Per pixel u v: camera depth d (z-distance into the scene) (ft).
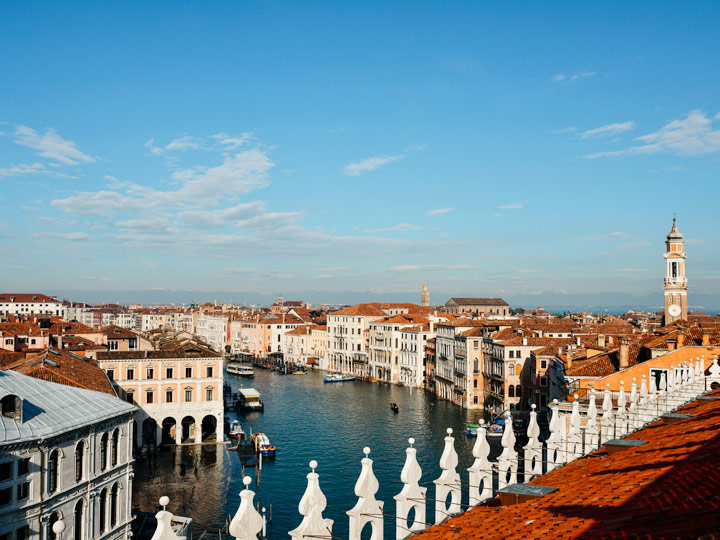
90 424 120.47
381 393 447.42
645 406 74.90
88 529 120.67
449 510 39.83
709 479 28.35
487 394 360.07
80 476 119.85
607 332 408.67
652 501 27.50
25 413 110.22
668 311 386.11
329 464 236.43
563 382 239.91
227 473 223.30
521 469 110.01
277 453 255.09
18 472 101.55
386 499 187.93
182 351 265.54
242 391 375.25
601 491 32.76
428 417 340.18
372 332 561.43
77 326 359.66
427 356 478.18
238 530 25.43
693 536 21.25
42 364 163.53
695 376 88.17
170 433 281.74
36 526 104.22
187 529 149.48
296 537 28.84
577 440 55.06
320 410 364.79
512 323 418.10
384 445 267.59
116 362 251.80
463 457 237.25
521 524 29.89
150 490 201.67
